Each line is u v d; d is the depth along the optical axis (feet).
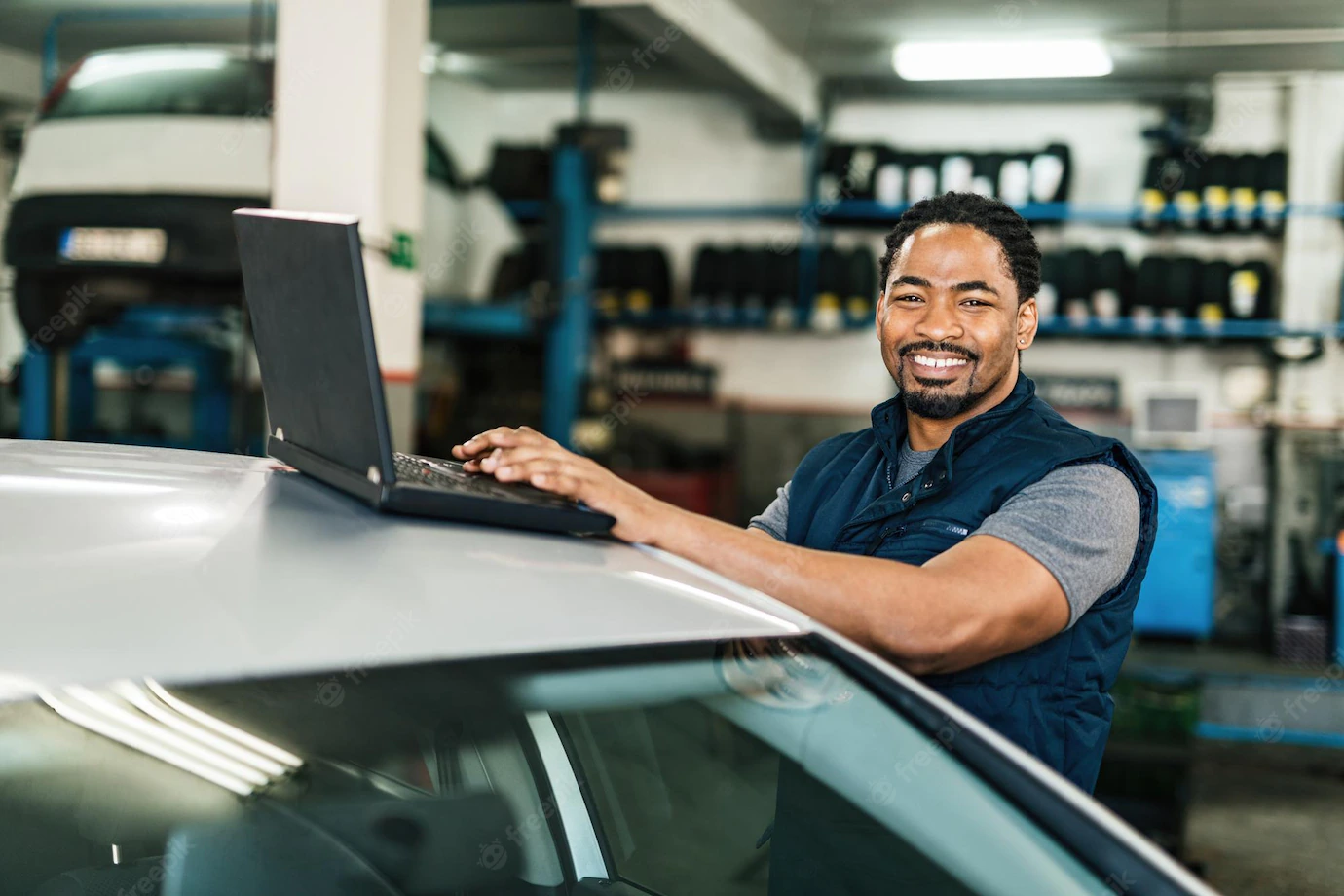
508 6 22.70
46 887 3.01
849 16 22.03
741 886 3.88
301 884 3.20
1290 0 20.08
